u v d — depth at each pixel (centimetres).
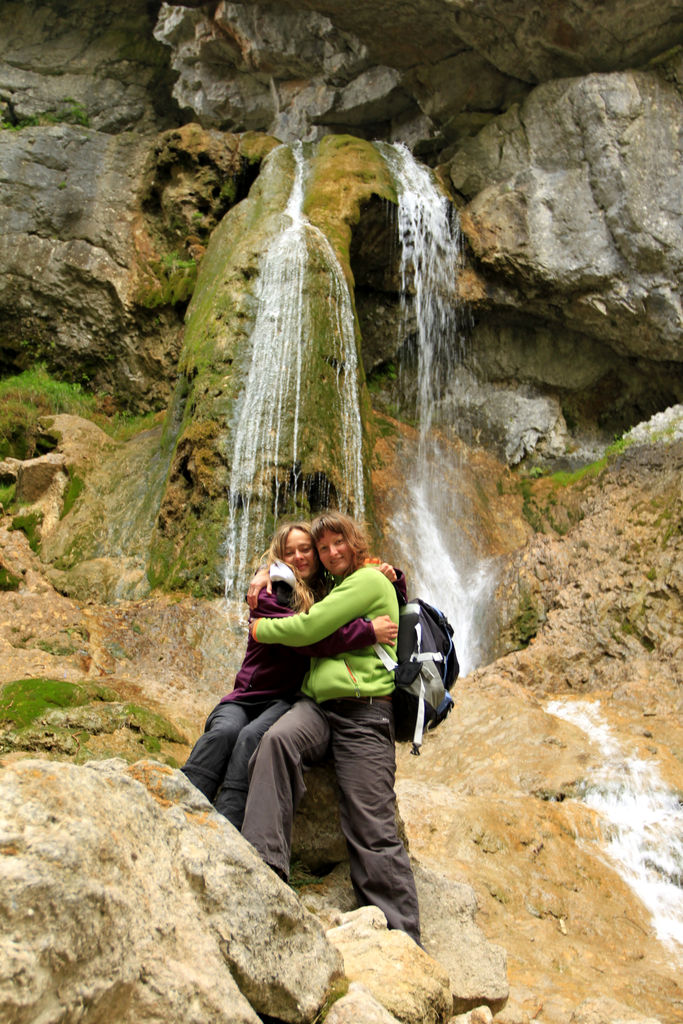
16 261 1330
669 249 1198
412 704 366
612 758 722
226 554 891
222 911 232
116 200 1385
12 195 1347
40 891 174
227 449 941
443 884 407
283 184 1233
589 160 1245
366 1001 254
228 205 1353
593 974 499
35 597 794
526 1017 385
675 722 786
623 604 923
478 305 1338
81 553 958
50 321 1352
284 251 1058
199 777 351
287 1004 245
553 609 982
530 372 1391
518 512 1249
